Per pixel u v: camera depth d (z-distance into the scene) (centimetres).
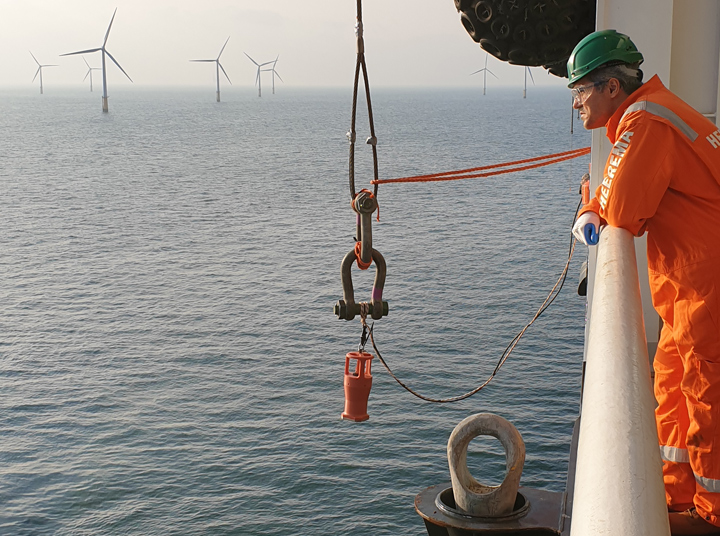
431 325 6662
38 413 5238
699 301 265
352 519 3944
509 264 8706
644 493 112
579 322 6688
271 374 5806
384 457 4516
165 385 5669
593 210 286
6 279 8550
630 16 478
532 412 4941
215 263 9206
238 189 14850
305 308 7356
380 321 6806
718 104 482
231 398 5409
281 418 5075
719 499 274
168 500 4175
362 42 514
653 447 125
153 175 16938
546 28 551
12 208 12794
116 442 4825
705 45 482
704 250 262
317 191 14412
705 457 274
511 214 11725
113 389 5616
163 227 11294
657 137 262
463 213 11894
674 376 296
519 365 5725
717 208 262
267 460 4544
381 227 10831
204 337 6644
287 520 3950
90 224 11519
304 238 10488
